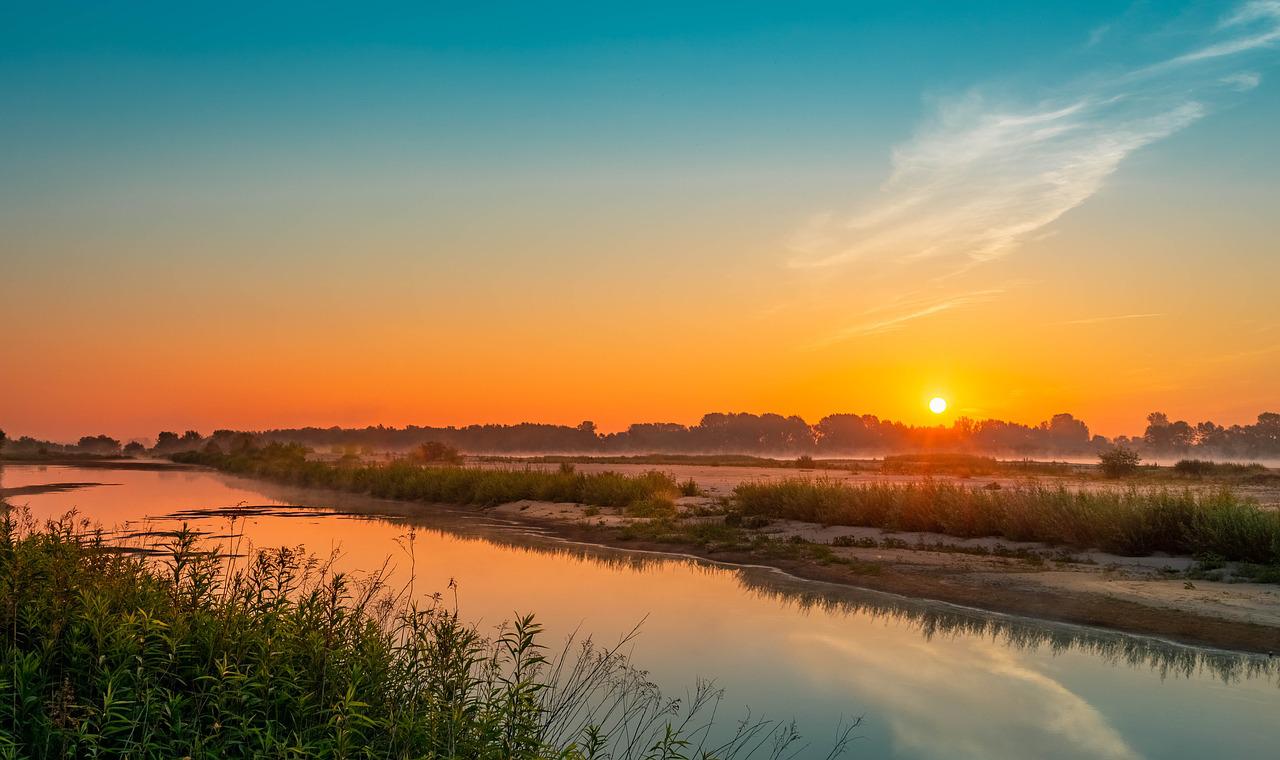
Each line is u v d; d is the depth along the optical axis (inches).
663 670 421.1
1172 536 772.0
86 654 230.4
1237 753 328.8
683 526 1059.9
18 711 204.1
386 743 228.4
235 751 217.8
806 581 708.0
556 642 456.8
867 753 317.4
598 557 838.5
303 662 252.2
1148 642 494.9
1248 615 539.8
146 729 206.1
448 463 3233.3
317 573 550.0
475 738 230.1
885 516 996.6
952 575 701.9
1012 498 923.4
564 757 235.5
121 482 2144.4
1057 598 605.3
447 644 258.7
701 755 301.0
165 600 277.9
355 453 4028.1
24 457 4901.6
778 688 398.9
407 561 748.0
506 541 960.3
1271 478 2103.8
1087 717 366.6
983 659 458.3
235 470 2992.1
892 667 439.5
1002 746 332.2
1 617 240.5
